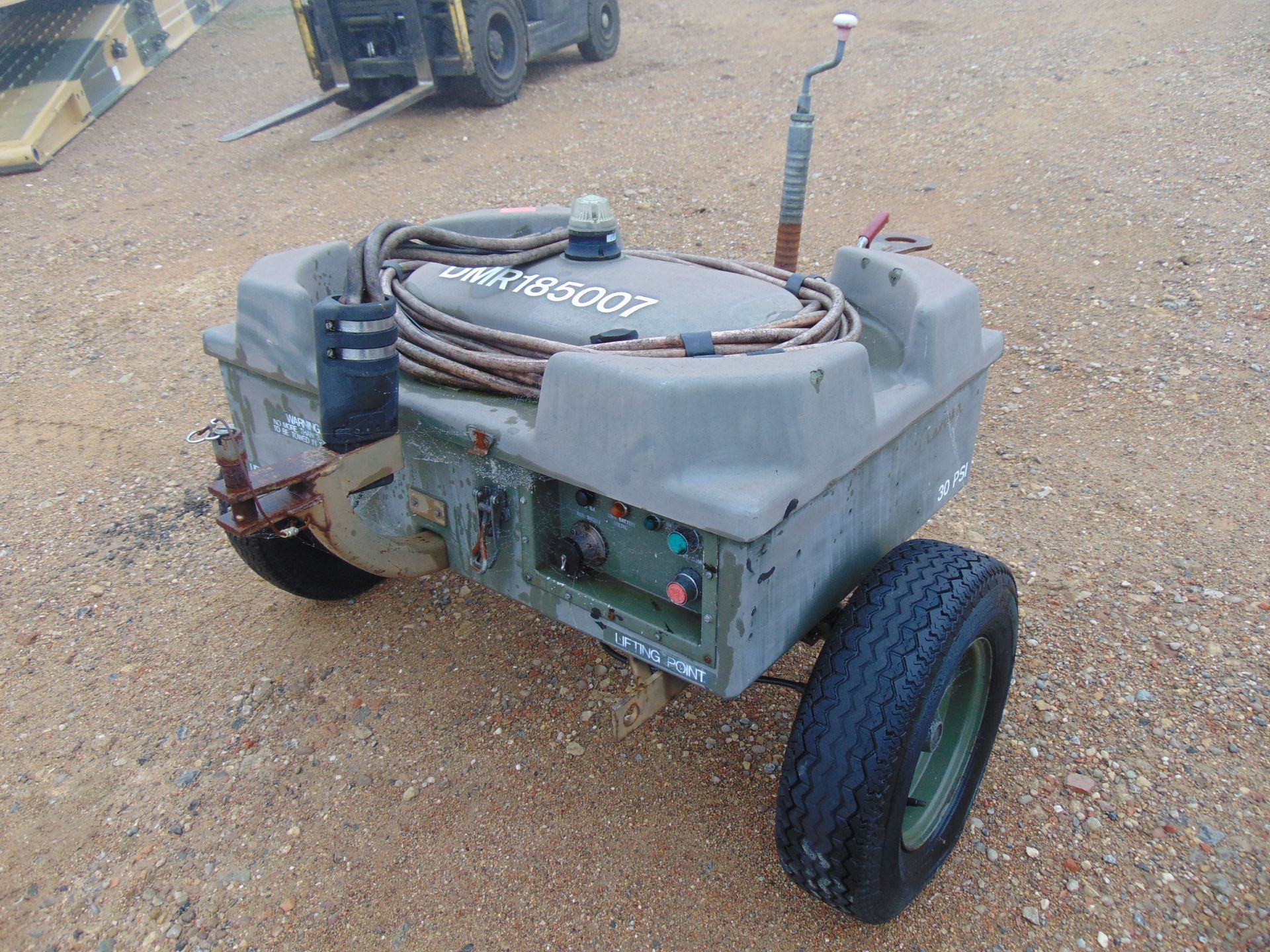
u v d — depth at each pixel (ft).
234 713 9.02
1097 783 7.98
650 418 5.56
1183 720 8.56
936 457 7.77
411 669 9.50
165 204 24.34
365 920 7.04
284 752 8.55
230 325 8.48
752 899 7.09
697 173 23.68
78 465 13.56
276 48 38.68
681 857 7.44
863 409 6.20
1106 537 11.07
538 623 10.09
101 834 7.79
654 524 6.10
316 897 7.22
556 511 6.91
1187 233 18.03
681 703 8.95
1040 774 8.09
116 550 11.61
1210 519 11.26
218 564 11.33
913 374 7.18
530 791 8.07
